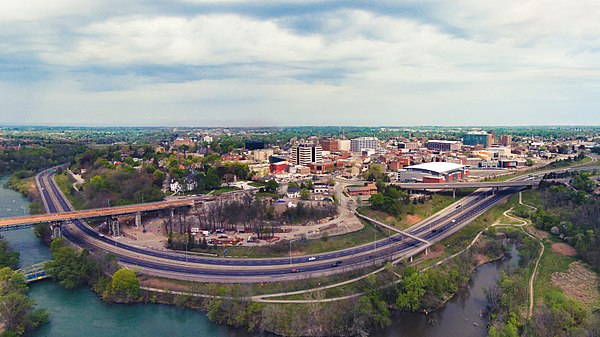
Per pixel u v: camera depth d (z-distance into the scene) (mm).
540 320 199000
